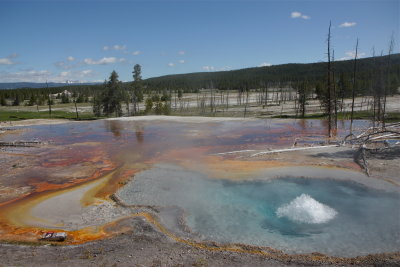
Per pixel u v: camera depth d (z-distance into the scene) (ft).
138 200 42.80
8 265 25.93
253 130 112.06
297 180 49.73
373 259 26.55
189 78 604.08
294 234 32.35
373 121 111.65
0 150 83.97
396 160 57.62
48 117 198.80
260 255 27.81
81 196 45.62
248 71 585.63
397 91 215.31
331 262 26.25
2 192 48.34
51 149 84.53
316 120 138.92
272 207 39.47
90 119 186.39
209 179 51.60
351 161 59.06
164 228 34.27
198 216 37.40
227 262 26.18
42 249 29.50
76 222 36.42
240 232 33.04
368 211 37.32
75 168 62.34
